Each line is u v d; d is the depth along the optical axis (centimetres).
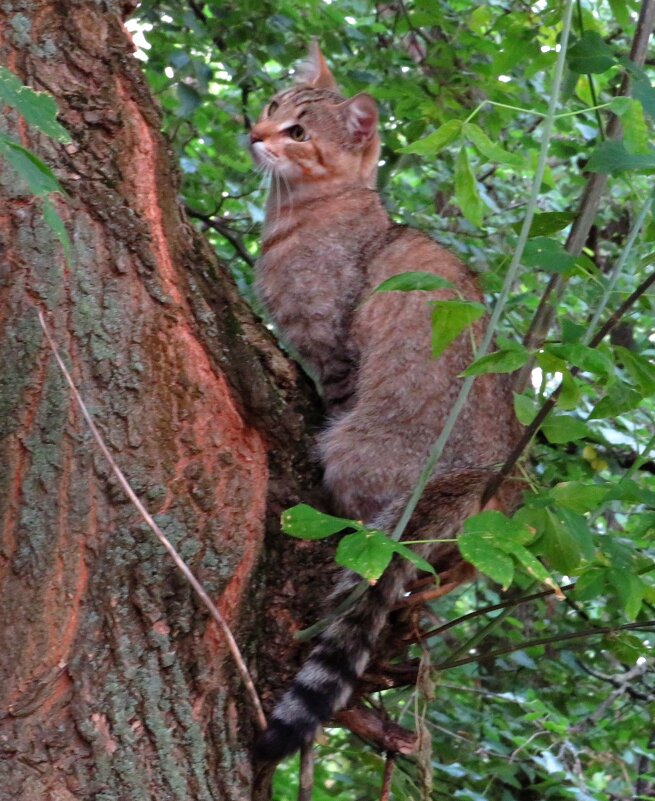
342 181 878
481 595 1008
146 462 476
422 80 988
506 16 852
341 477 644
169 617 472
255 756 493
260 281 855
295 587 526
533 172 629
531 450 818
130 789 446
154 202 511
